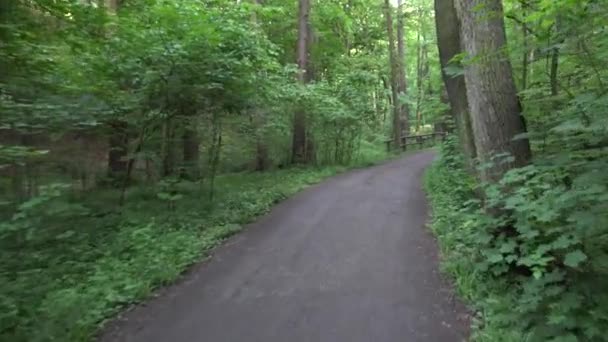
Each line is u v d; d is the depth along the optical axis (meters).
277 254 6.63
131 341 4.20
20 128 7.45
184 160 11.71
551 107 5.68
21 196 7.79
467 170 8.92
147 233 7.20
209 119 10.21
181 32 8.40
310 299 4.95
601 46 4.59
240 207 9.64
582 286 3.76
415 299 4.80
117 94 9.20
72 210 7.28
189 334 4.27
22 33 7.68
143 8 9.73
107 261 6.22
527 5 5.20
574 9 4.27
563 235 3.78
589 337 3.34
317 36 21.62
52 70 8.45
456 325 4.18
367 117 19.25
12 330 4.15
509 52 5.23
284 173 15.51
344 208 9.61
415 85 41.97
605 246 3.94
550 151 5.28
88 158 11.23
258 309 4.76
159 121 9.78
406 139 28.69
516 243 4.75
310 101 15.70
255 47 9.27
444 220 7.41
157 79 8.47
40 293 5.02
